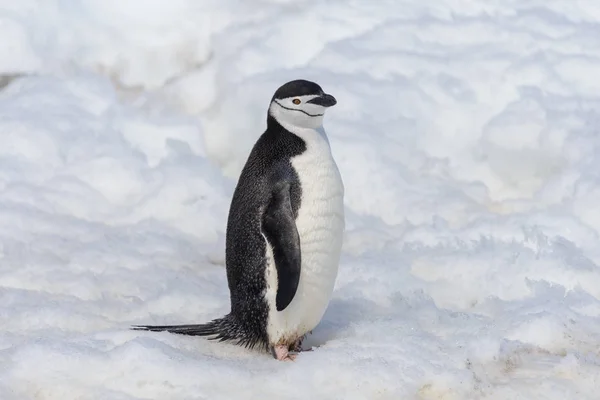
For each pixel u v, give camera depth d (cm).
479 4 3098
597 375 1528
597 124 2473
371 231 2214
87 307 1850
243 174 1587
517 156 2452
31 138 2623
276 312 1556
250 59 2883
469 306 1873
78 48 3053
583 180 2253
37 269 2031
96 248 2150
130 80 2973
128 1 3120
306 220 1525
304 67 2792
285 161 1538
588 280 1884
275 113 1560
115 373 1498
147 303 1873
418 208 2312
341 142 2467
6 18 3077
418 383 1483
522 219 2142
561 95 2614
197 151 2667
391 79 2722
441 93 2650
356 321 1712
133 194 2492
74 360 1520
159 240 2236
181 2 3102
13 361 1530
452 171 2486
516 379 1525
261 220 1527
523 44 2841
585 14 3045
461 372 1504
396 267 1977
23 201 2391
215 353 1612
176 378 1479
